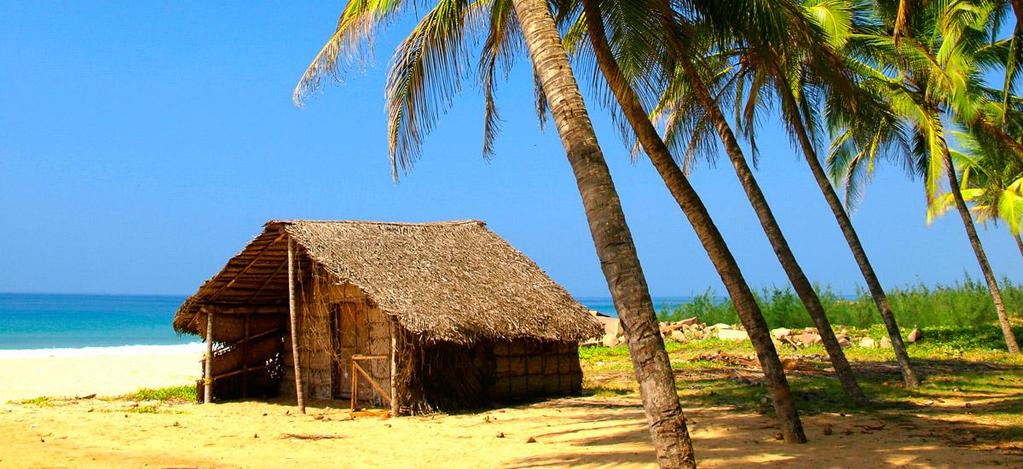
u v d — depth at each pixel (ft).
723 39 35.81
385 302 47.62
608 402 50.75
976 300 98.17
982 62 67.41
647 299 21.63
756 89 49.08
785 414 32.19
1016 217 83.76
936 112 62.90
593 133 22.76
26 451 33.94
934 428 35.17
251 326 62.49
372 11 32.89
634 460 29.48
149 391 64.39
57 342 164.14
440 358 49.93
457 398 50.31
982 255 75.25
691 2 33.86
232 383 61.52
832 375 60.44
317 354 59.88
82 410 52.16
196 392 59.62
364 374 52.11
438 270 53.62
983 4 56.39
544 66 23.48
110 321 256.11
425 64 34.35
